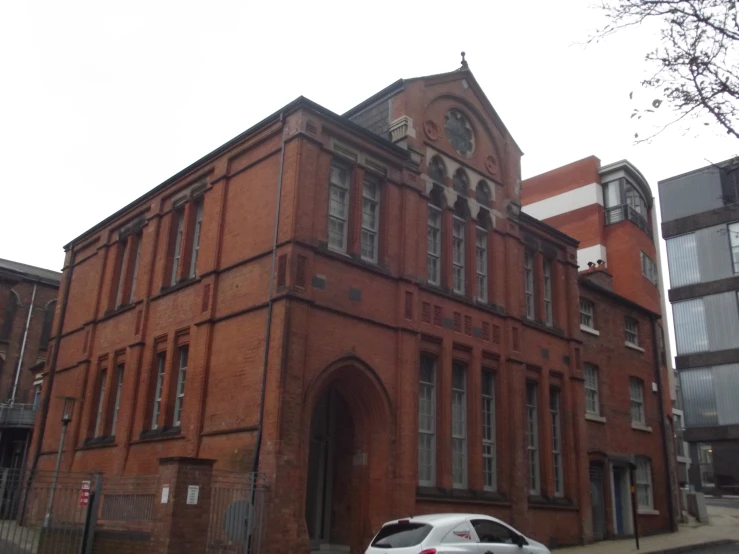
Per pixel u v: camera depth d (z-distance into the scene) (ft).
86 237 89.97
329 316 57.06
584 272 105.70
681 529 97.91
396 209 65.62
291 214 56.49
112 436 71.36
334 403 63.62
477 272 74.08
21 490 55.26
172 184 74.74
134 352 71.10
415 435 60.59
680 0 30.68
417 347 63.10
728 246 170.30
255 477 50.31
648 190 138.00
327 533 60.03
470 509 63.93
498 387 71.56
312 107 59.98
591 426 86.79
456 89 76.07
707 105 31.01
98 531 49.90
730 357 164.86
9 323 138.41
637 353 101.30
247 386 55.47
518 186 81.56
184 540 43.60
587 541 76.28
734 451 161.58
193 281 65.72
